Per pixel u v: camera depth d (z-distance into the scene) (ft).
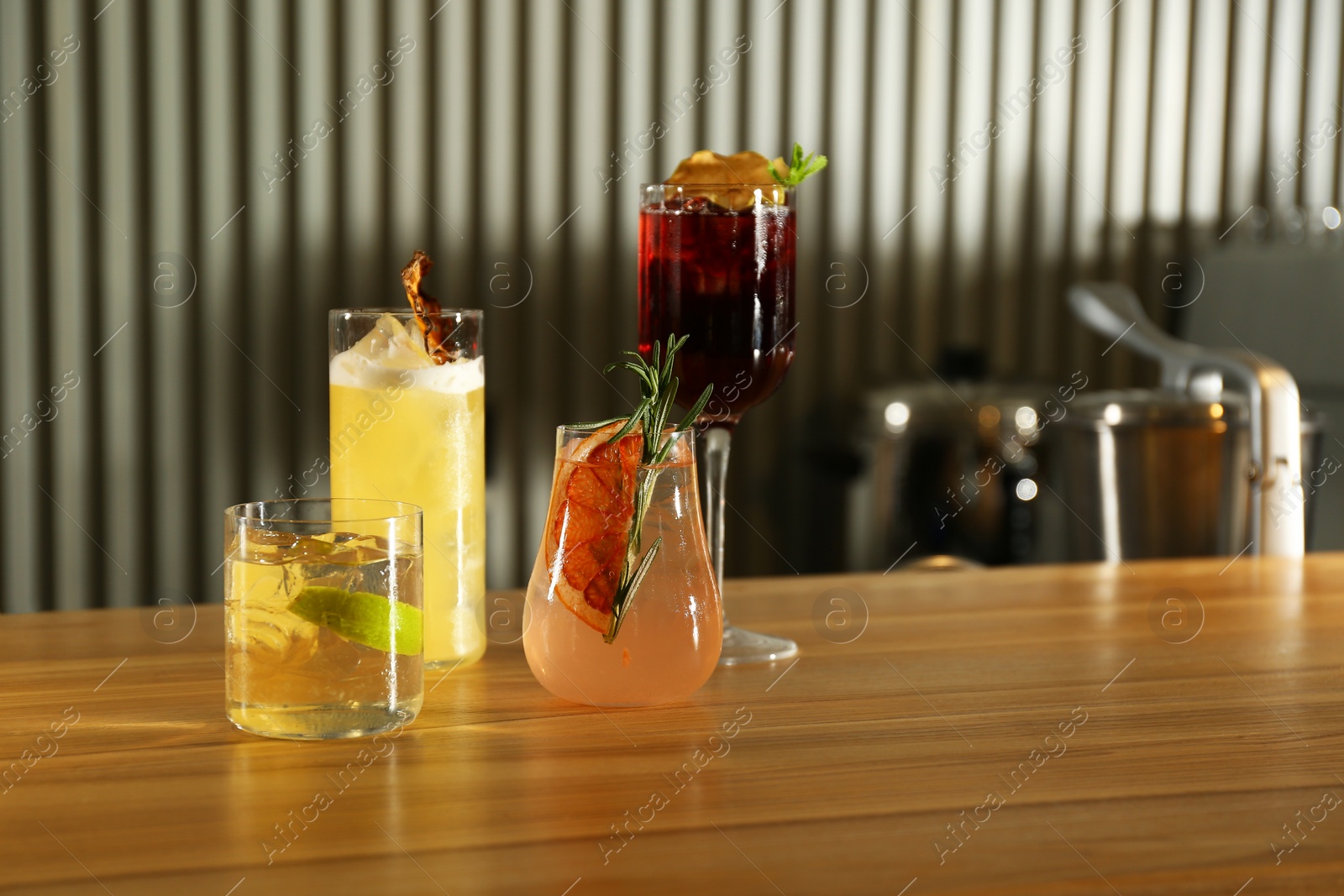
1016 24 8.66
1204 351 3.52
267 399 7.84
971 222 8.77
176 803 1.57
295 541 1.81
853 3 8.40
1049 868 1.39
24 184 7.37
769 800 1.59
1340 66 9.09
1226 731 1.90
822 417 8.57
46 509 7.61
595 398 8.33
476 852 1.42
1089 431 4.87
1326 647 2.44
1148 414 4.66
